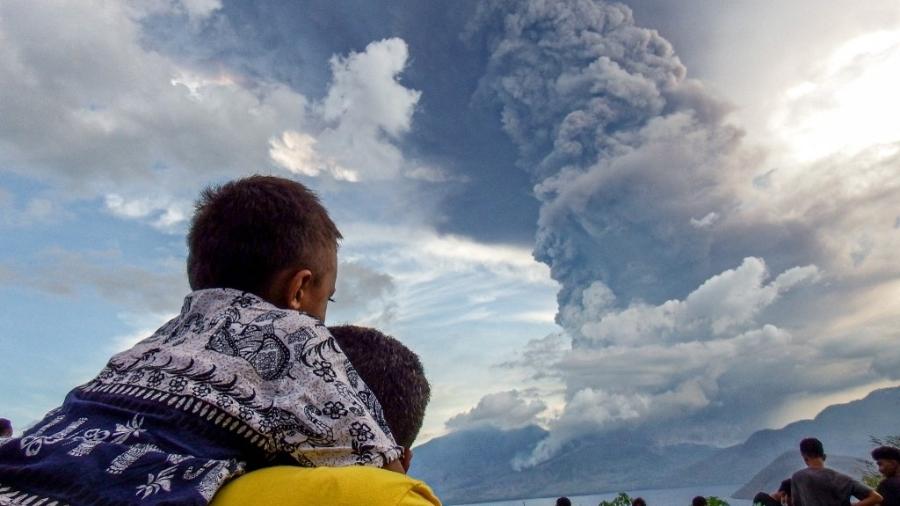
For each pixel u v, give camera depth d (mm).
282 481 631
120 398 705
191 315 851
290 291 912
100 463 616
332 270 979
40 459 624
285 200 933
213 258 910
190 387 711
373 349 1126
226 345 778
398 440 1081
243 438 700
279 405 727
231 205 924
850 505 5184
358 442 736
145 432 663
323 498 605
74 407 722
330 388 768
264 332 797
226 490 639
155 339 846
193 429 681
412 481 655
